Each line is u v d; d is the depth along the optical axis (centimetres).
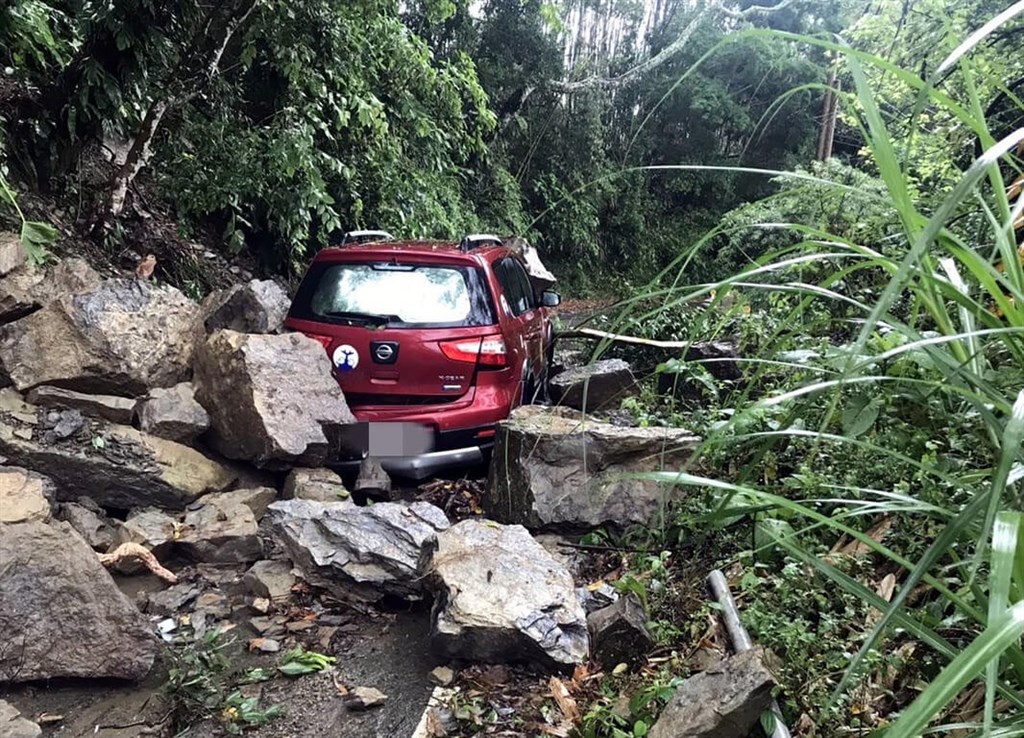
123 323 456
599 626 321
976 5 546
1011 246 162
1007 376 187
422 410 484
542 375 644
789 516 316
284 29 798
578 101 1848
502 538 358
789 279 425
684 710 246
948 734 216
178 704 282
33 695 286
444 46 1498
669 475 179
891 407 300
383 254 508
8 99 650
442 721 282
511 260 620
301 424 449
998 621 113
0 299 439
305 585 370
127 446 413
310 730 281
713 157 2098
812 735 238
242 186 770
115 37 629
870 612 288
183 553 390
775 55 1257
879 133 154
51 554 294
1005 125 358
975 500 148
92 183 743
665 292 183
